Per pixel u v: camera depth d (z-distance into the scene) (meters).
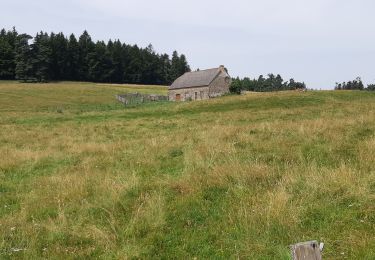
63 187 10.55
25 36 134.12
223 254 6.77
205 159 12.61
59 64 142.00
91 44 151.12
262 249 6.74
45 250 7.12
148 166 13.08
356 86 141.38
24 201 9.82
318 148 13.29
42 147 19.55
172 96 89.00
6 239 7.54
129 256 6.77
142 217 8.20
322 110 31.88
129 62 158.88
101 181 10.82
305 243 4.55
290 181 9.29
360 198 8.16
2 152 17.33
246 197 8.73
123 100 77.94
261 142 15.34
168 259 6.78
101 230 7.69
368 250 6.32
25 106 72.56
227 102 47.38
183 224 8.02
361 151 11.70
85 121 36.19
